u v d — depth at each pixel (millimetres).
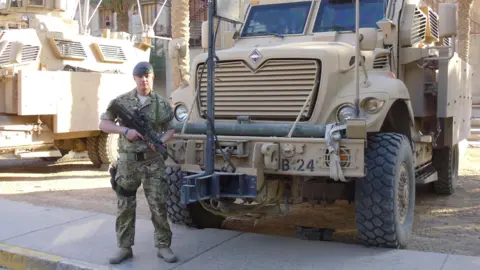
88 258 5309
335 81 5508
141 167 4949
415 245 5980
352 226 7008
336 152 4887
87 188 10023
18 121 10672
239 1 5418
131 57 13648
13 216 7035
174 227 6402
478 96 21984
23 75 10195
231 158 5273
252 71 5754
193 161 5402
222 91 5938
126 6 24547
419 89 7094
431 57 6859
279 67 5645
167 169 6281
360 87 5523
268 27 7184
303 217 7551
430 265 4871
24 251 5547
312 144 5023
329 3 7047
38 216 7039
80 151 12805
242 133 5383
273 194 5441
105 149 12375
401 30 6859
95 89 11562
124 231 5176
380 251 5336
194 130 5605
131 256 5273
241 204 5547
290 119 5621
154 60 30266
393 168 5238
